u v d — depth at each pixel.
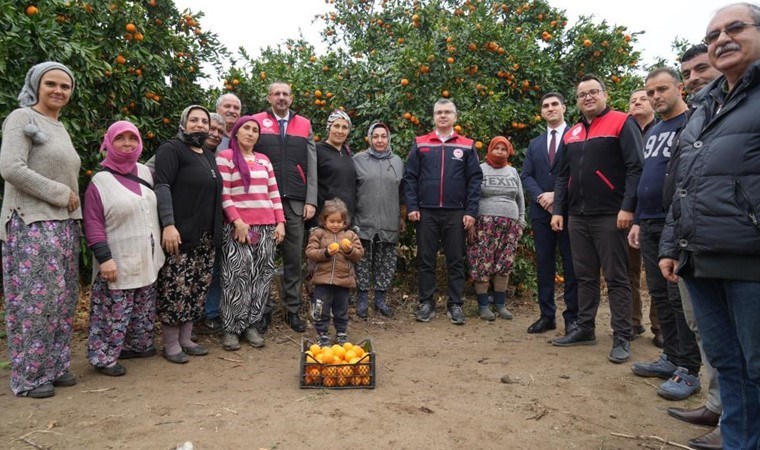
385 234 5.39
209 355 4.15
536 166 5.12
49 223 3.14
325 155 5.25
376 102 6.32
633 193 3.96
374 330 5.07
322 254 4.24
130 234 3.54
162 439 2.62
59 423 2.82
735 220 2.04
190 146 4.06
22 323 3.12
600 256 4.25
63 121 4.64
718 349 2.38
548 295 5.03
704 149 2.18
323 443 2.59
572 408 3.14
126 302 3.61
